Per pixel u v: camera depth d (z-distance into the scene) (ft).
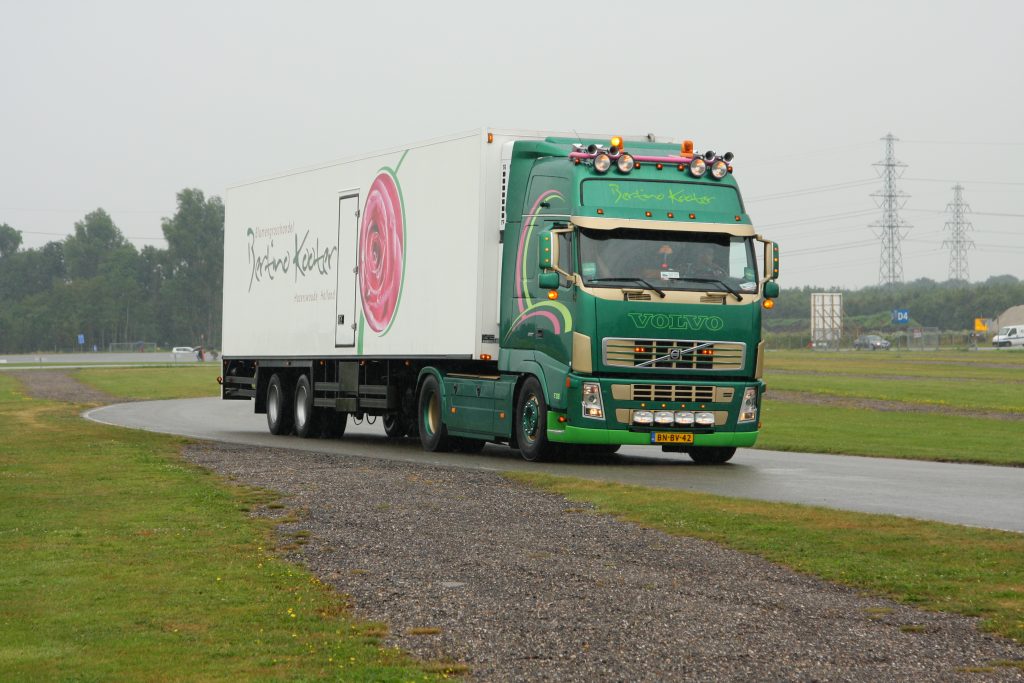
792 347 483.92
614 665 27.14
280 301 104.32
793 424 115.55
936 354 340.39
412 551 41.32
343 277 94.58
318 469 67.67
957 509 51.24
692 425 71.26
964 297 606.96
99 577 36.91
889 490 58.90
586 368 69.77
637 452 86.94
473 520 48.11
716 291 71.26
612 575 37.01
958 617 31.35
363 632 30.22
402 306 85.97
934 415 128.16
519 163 76.84
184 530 45.83
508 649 28.55
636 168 72.23
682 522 46.55
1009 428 109.70
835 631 30.07
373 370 91.91
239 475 64.80
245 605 33.17
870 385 184.24
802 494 57.00
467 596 34.27
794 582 35.78
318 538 44.09
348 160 94.17
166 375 273.33
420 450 86.74
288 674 26.45
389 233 88.02
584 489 56.75
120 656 27.94
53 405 162.50
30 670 26.78
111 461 71.56
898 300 626.23
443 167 81.51
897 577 35.78
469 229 78.54
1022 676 26.32
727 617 31.53
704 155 73.56
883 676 26.30
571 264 70.49
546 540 43.34
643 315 70.08
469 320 78.18
